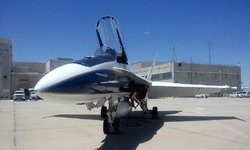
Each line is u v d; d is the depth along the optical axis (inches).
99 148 199.8
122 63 310.5
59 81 212.5
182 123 343.3
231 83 2230.6
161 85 385.7
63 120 382.3
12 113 508.4
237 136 247.1
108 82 252.5
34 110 592.1
